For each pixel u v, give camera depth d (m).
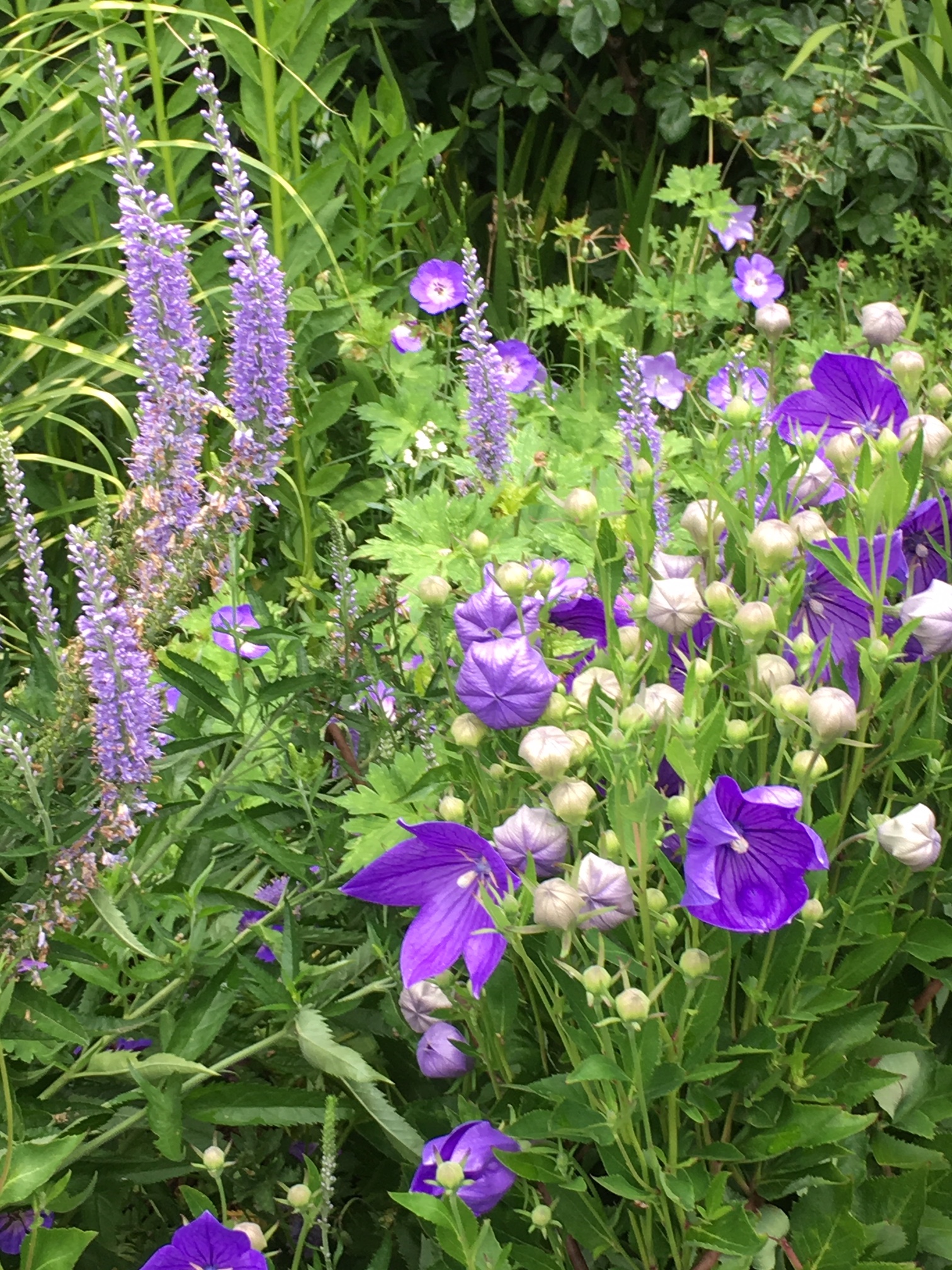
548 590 0.78
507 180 2.68
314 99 1.82
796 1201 0.75
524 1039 0.80
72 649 0.85
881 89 2.26
